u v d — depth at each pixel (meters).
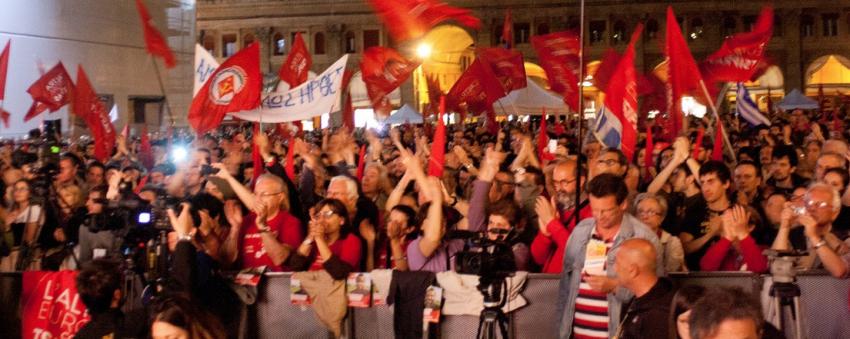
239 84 12.95
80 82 17.02
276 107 14.19
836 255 6.56
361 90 59.94
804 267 7.25
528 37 68.25
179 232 7.10
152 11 32.53
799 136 21.03
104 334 5.97
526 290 7.17
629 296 6.20
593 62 67.88
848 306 6.82
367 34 69.12
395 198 9.52
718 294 3.74
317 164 11.59
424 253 7.50
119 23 31.08
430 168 8.72
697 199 8.71
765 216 9.04
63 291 8.02
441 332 7.34
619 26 68.12
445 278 7.31
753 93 57.19
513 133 16.34
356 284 7.56
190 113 13.01
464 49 67.12
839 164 9.05
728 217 6.99
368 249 8.52
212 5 70.62
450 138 24.73
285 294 7.75
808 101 37.91
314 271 7.66
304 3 69.62
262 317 7.78
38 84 18.84
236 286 7.73
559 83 18.70
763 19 15.55
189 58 34.00
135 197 8.09
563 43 18.64
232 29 70.50
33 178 11.20
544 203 7.41
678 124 11.83
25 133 27.30
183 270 7.00
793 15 67.06
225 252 8.16
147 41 19.48
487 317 6.53
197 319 5.01
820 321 6.92
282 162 14.66
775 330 4.29
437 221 7.41
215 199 8.12
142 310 6.09
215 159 14.51
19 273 8.08
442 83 63.97
